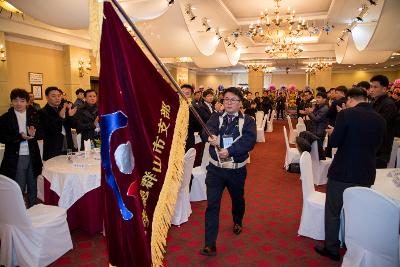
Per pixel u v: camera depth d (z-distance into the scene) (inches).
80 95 253.6
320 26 358.9
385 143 138.6
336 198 99.1
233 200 118.0
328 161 192.5
